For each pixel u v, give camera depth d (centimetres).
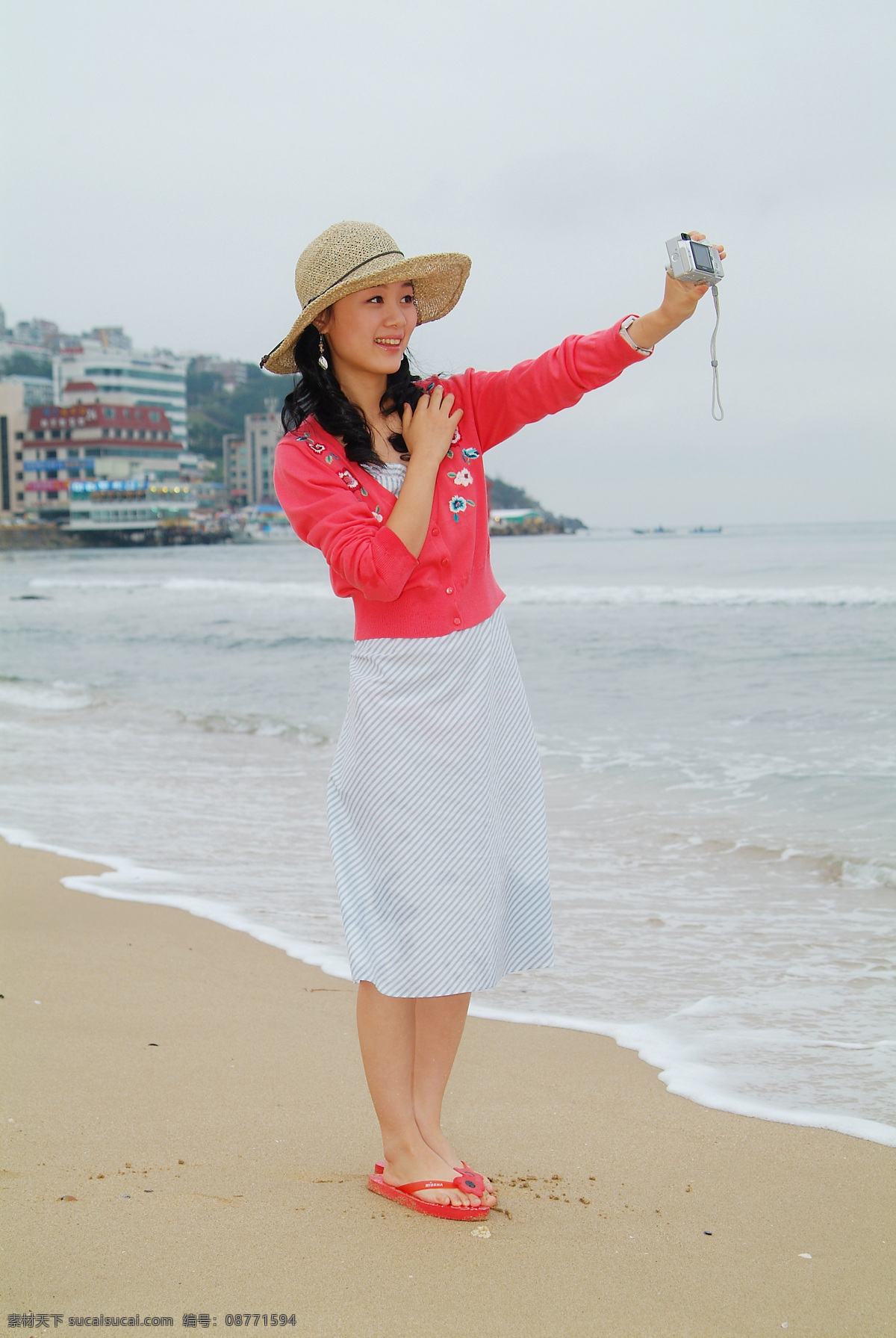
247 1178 219
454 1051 218
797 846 536
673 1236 200
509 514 12256
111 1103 263
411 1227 198
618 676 1177
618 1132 253
